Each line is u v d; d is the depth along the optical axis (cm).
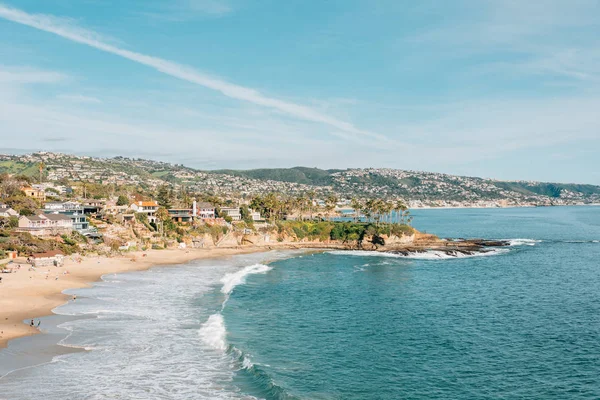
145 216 17275
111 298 7581
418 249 16412
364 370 4828
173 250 14862
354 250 16800
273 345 5512
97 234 14338
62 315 6344
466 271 11844
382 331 6262
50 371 4356
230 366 4684
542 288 9500
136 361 4716
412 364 5047
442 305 7881
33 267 10188
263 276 10675
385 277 10800
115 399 3822
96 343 5216
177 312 6800
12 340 5178
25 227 12975
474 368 4956
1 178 19088
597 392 4372
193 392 4038
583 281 10331
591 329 6450
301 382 4428
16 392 3869
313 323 6588
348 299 8256
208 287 8862
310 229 18525
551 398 4256
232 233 17100
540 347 5669
